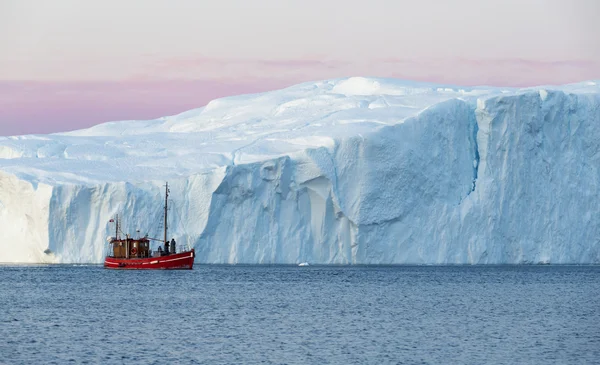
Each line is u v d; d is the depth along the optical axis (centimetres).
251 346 19412
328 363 17788
